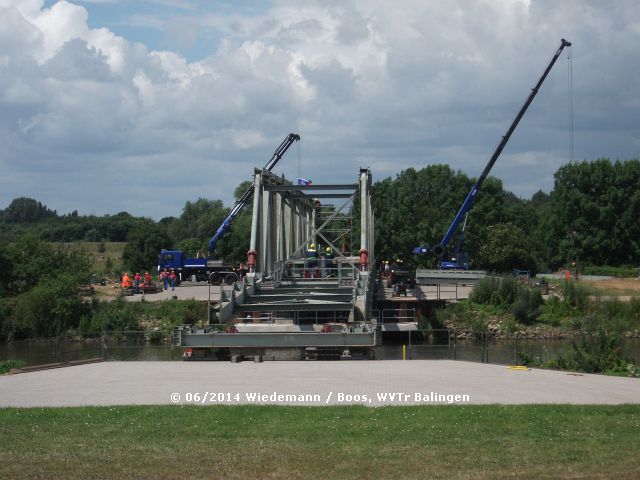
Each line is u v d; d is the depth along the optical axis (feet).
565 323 178.91
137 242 354.95
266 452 43.88
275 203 142.00
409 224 320.50
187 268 259.39
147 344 159.53
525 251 319.88
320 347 103.50
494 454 42.70
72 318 181.16
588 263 342.03
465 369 86.33
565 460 41.27
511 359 111.55
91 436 48.62
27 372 91.50
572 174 346.33
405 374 81.15
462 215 236.84
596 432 48.26
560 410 55.98
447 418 53.01
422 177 333.01
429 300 181.47
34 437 48.49
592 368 88.99
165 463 41.70
